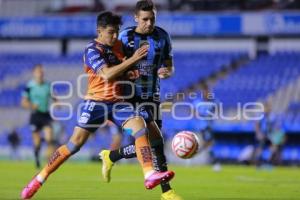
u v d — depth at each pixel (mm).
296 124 62469
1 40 86250
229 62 76938
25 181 33188
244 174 43656
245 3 81250
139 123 20281
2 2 87062
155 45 21438
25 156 67750
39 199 24000
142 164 19797
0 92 77250
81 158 63375
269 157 56438
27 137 69812
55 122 65500
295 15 73750
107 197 25094
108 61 20797
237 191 29047
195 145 21312
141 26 21031
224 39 80938
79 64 79562
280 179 38250
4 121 73125
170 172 19250
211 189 30156
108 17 20469
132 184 32062
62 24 79688
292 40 79562
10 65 81438
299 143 63250
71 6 86125
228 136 64375
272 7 80688
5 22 81000
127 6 83812
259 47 80438
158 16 76250
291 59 75750
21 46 86312
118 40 21328
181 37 81062
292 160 61656
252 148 60062
